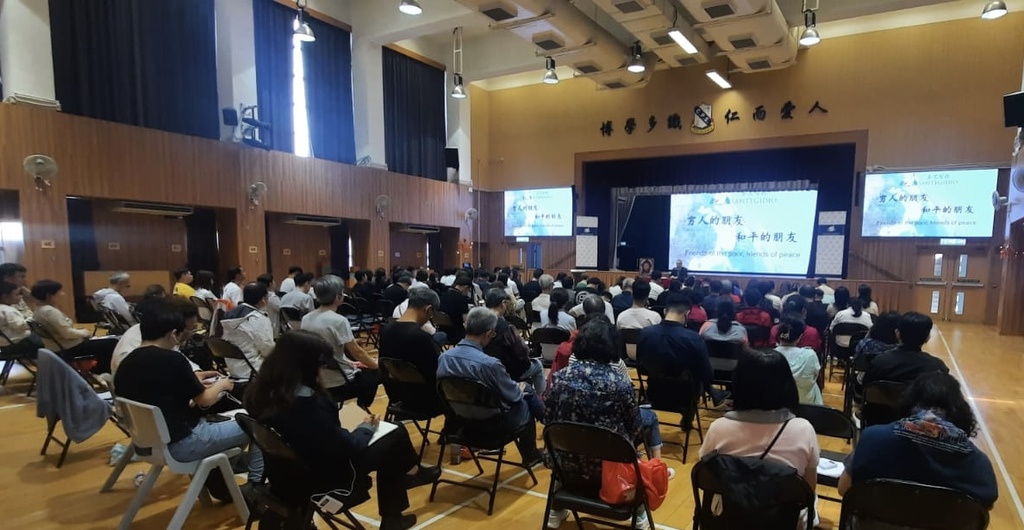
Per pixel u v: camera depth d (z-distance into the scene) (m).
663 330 3.32
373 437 2.19
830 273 10.72
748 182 12.01
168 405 2.27
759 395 1.71
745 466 1.62
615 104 13.09
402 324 3.16
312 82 10.35
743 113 11.60
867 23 10.34
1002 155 9.34
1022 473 3.29
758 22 7.48
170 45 8.35
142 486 2.39
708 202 12.45
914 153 10.04
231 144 8.77
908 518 1.47
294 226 10.71
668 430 4.03
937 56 9.80
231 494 2.52
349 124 11.14
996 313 9.53
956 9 9.62
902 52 10.08
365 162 11.11
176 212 8.25
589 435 1.97
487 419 2.73
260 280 6.13
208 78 8.83
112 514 2.66
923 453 1.51
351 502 2.03
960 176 9.65
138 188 7.63
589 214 13.82
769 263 11.81
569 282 7.55
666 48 9.16
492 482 3.11
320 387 1.96
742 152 11.84
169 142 7.98
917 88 9.98
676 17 8.09
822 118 10.83
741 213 12.06
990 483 1.47
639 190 13.35
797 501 1.59
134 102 7.96
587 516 2.71
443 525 2.62
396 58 12.12
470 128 14.04
